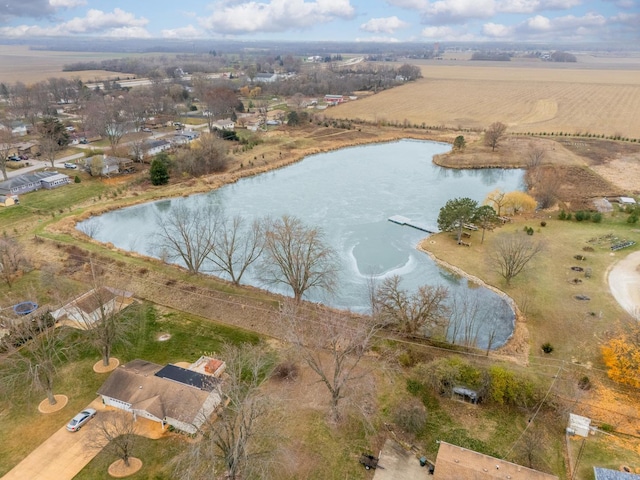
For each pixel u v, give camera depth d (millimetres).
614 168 125625
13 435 41469
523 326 58969
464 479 35125
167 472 37812
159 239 86875
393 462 39375
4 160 113000
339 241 86625
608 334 56250
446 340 56375
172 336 56500
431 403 46125
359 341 46031
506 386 45219
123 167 126438
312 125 187250
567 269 71875
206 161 125625
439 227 85812
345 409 44469
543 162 128375
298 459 39250
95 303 56625
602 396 46656
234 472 33875
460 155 142125
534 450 39906
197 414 40812
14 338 50281
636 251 77000
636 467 38688
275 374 49406
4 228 89125
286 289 71000
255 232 70562
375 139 167000
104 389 44625
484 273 72438
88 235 88312
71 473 37719
